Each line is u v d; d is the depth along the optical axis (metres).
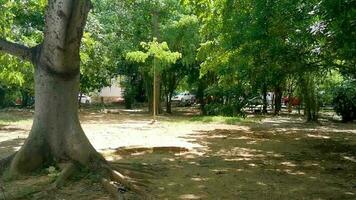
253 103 14.62
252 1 11.48
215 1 13.20
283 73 11.65
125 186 7.13
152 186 7.46
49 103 8.02
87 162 7.93
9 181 7.29
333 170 9.47
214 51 15.80
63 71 8.02
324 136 16.34
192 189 7.36
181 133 16.31
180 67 29.23
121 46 26.64
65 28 7.62
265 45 10.82
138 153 11.12
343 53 9.30
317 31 9.31
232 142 13.94
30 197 6.45
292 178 8.51
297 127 19.86
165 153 11.27
